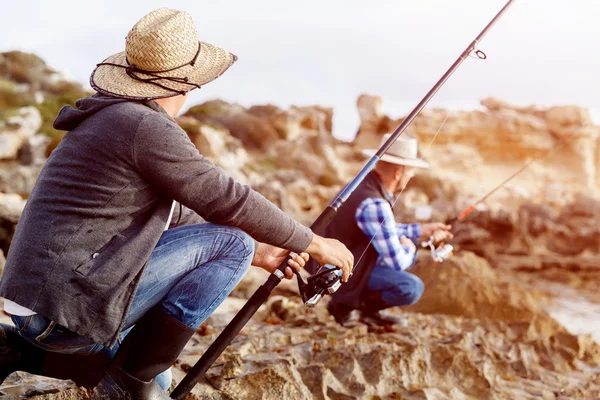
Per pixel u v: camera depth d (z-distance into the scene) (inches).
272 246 107.2
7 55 1202.6
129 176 90.4
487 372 169.9
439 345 167.6
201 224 97.9
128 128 90.2
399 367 154.8
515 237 784.3
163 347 96.8
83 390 105.7
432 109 2434.8
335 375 150.6
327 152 1972.2
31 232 89.8
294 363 146.3
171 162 90.5
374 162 113.8
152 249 91.7
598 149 2546.8
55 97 1083.9
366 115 2315.5
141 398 97.3
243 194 94.3
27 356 102.0
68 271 88.1
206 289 96.3
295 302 248.4
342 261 102.7
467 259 312.2
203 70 98.6
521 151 2426.2
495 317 276.5
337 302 199.8
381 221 185.2
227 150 1376.7
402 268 189.5
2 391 114.1
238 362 136.0
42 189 91.6
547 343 219.5
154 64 95.1
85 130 92.0
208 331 180.2
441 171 2181.3
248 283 284.8
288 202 1071.0
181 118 1360.7
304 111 2180.1
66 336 91.5
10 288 88.9
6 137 788.0
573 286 577.9
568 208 946.7
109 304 89.1
